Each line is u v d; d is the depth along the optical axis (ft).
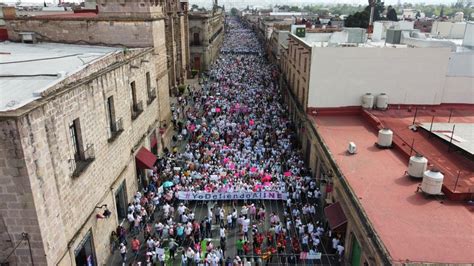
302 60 120.47
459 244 50.72
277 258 71.46
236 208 87.30
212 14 297.74
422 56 103.30
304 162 110.52
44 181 48.32
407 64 104.12
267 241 75.66
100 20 108.58
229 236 78.48
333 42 132.67
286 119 143.23
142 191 94.17
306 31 161.48
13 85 58.80
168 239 75.82
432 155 75.05
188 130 133.90
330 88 106.11
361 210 58.34
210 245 71.41
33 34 110.22
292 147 118.83
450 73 110.83
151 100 105.09
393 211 58.54
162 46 121.29
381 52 102.83
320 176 90.89
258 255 71.51
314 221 81.20
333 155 79.66
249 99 171.12
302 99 119.24
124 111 81.61
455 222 55.83
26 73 67.15
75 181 57.41
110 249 72.90
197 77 236.84
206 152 108.88
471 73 110.32
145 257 71.72
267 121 140.97
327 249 73.20
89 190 62.95
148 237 74.79
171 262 70.95
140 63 93.45
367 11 304.30
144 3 110.93
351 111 107.96
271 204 89.35
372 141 88.02
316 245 73.05
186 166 102.06
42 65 75.61
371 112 103.09
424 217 56.95
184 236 76.79
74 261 57.21
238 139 121.19
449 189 61.82
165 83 125.08
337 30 157.99
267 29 341.82
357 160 77.41
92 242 64.18
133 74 87.56
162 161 107.24
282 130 129.90
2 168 44.50
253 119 141.18
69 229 55.67
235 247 75.05
